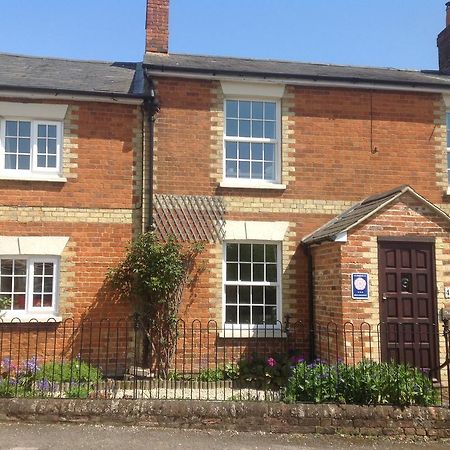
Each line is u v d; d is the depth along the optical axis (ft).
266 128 36.78
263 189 35.50
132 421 23.04
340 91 37.17
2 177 33.24
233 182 35.37
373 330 29.78
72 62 43.52
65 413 23.03
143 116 35.40
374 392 23.77
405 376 24.59
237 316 34.73
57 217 33.76
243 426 22.98
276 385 31.35
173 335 32.65
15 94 33.76
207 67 36.60
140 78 39.73
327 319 31.86
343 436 22.75
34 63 41.63
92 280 33.71
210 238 34.58
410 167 37.11
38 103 34.22
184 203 34.71
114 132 34.99
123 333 33.37
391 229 30.76
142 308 32.91
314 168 36.22
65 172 34.09
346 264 30.19
